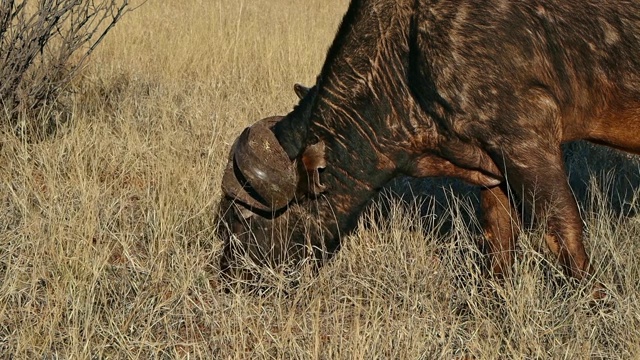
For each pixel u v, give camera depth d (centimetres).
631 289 504
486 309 505
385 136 523
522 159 501
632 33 514
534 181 502
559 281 522
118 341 455
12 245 552
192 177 678
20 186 652
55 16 787
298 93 573
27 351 453
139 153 748
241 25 1441
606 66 518
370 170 530
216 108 916
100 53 1187
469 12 496
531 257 514
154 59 1178
